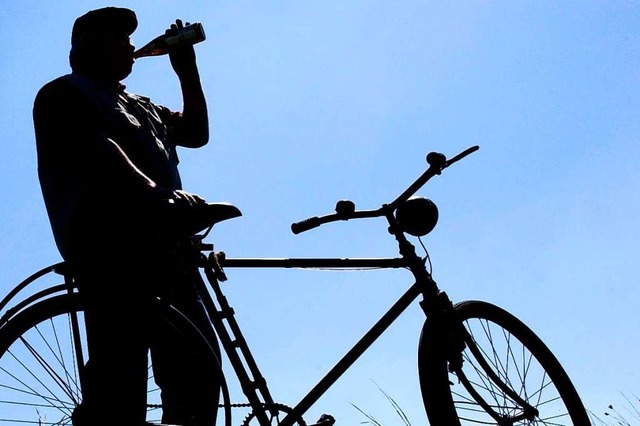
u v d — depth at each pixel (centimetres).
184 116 403
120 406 322
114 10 373
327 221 384
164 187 358
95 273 333
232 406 350
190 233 338
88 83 356
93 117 346
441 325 369
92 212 336
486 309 386
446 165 390
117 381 324
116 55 371
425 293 376
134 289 332
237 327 358
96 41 369
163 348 344
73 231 336
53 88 348
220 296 359
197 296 363
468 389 368
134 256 335
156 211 333
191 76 408
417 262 380
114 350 326
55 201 342
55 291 335
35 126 349
